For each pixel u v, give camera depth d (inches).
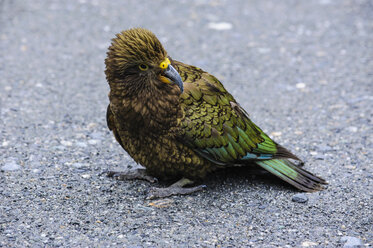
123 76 346.9
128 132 363.6
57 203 362.6
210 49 724.0
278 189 389.1
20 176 396.8
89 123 510.0
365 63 675.4
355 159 437.4
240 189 388.5
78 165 420.8
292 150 457.7
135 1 910.4
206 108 365.1
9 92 572.7
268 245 319.6
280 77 639.8
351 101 565.6
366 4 893.8
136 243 318.3
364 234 331.3
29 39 737.6
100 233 328.2
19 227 331.3
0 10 842.2
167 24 806.5
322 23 815.1
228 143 373.7
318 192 382.9
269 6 891.4
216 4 900.0
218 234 330.6
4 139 460.4
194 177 384.8
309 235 331.0
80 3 893.2
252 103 568.7
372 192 383.2
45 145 454.0
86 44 731.4
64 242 317.4
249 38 762.8
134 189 387.9
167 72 342.3
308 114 538.0
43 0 900.6
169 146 359.6
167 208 361.1
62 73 639.1
